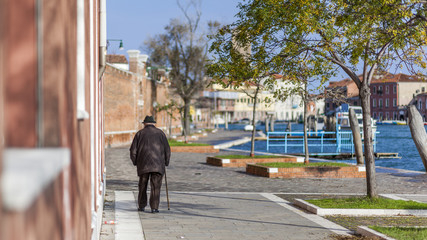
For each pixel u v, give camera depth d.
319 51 11.98
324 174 20.41
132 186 16.33
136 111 55.16
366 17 10.60
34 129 1.81
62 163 1.50
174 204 12.34
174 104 58.84
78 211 3.54
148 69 65.38
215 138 65.19
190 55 63.91
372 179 12.35
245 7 12.92
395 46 11.66
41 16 1.92
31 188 1.11
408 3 10.32
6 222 1.16
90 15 6.56
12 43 1.55
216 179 19.25
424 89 146.75
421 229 9.08
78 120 3.62
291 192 15.57
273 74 13.07
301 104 23.06
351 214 11.12
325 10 11.41
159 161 10.84
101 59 11.60
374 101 153.88
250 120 167.38
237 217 10.61
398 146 58.72
